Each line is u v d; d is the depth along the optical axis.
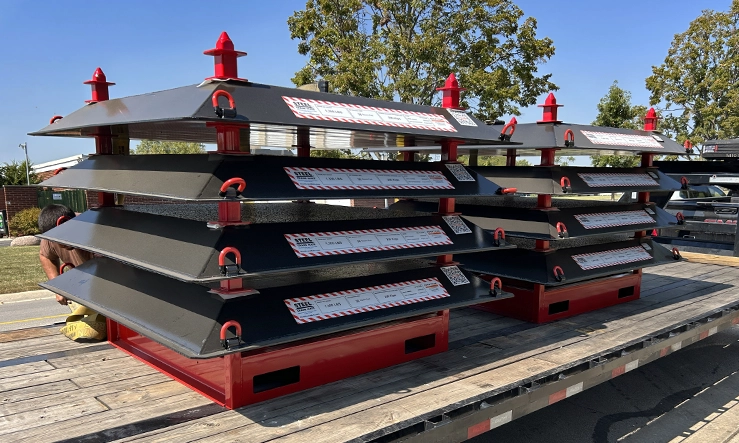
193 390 2.50
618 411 4.48
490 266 4.12
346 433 2.03
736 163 7.69
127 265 3.02
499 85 15.73
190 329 2.18
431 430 2.12
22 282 9.77
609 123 21.45
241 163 2.22
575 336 3.59
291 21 17.14
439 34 15.21
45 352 3.10
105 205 3.33
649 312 4.32
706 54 22.33
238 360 2.26
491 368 2.89
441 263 3.13
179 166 2.37
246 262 2.13
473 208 4.45
